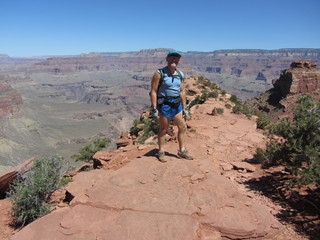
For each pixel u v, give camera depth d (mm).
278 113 87875
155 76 5527
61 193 7758
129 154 8023
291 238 4203
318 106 7199
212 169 5891
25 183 6758
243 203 4578
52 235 3916
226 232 3910
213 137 11266
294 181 5922
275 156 7766
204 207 4277
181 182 5082
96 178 6074
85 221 4137
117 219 4137
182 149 6355
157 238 3707
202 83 37562
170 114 5766
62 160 7586
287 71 97750
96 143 16766
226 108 22141
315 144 6734
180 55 5402
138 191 4805
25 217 6227
